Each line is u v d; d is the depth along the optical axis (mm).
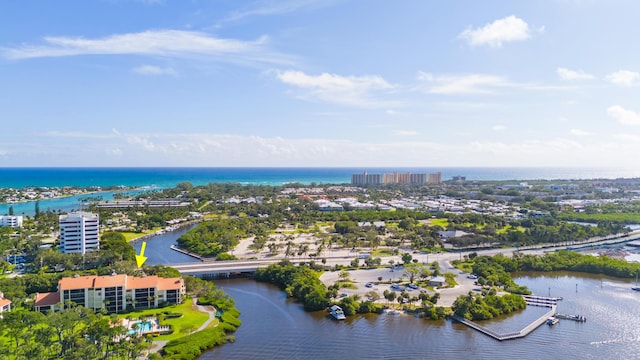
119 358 189000
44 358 179750
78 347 185625
